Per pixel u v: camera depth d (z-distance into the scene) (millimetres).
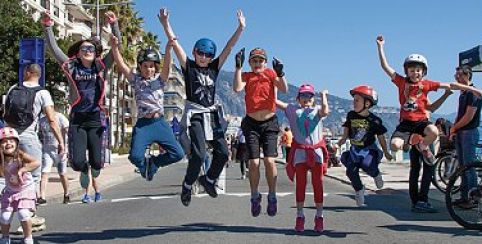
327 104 7391
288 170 7723
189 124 7332
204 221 8695
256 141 7555
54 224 8766
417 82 8453
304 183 7586
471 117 8586
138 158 7207
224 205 10766
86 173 8531
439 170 12508
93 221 9016
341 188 15297
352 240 7016
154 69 7398
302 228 7621
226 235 7367
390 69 8711
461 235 7281
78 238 7398
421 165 9828
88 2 60188
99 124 7488
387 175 19047
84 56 7375
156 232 7723
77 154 7309
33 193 6812
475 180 7691
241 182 18094
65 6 64375
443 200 11258
